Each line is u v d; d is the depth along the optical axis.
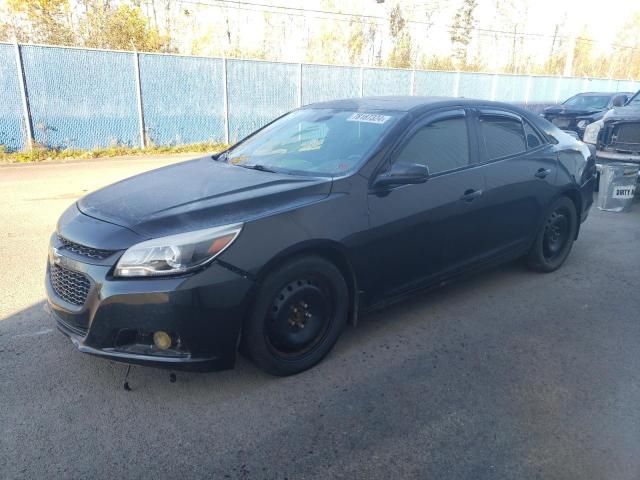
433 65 35.28
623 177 8.05
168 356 2.94
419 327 4.12
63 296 3.19
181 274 2.85
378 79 20.03
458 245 4.22
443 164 4.09
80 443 2.76
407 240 3.80
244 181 3.62
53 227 6.73
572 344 3.90
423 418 3.00
